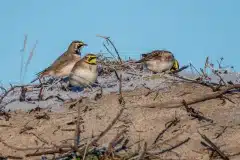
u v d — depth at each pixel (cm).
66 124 1326
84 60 1596
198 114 1338
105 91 1543
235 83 1579
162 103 1402
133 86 1573
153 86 1551
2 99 1523
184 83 1562
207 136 1236
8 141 1270
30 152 1216
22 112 1431
